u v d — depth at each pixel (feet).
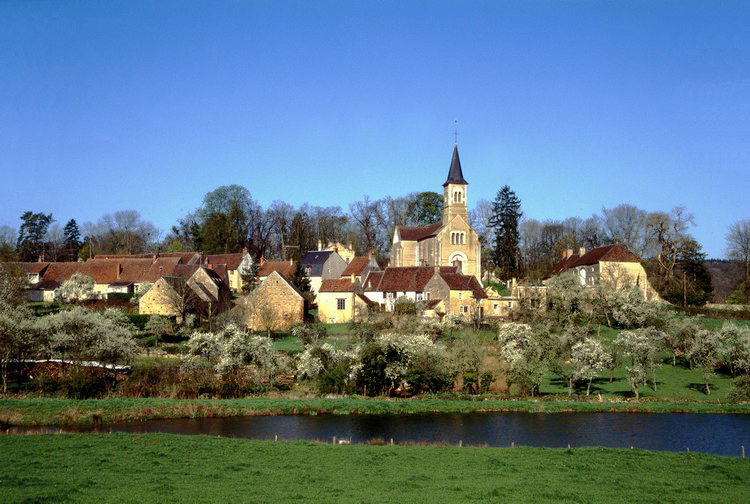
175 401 182.19
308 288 362.74
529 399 198.49
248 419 173.78
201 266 340.80
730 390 207.82
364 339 227.40
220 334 211.20
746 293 376.48
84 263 408.67
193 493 94.32
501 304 349.20
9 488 94.02
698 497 98.78
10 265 334.85
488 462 121.60
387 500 92.58
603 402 193.77
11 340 190.90
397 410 184.44
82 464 112.47
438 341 237.86
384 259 516.73
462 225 396.57
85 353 194.29
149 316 282.15
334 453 126.82
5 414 164.96
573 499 96.37
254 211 540.93
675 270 386.32
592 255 377.09
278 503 90.07
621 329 288.30
